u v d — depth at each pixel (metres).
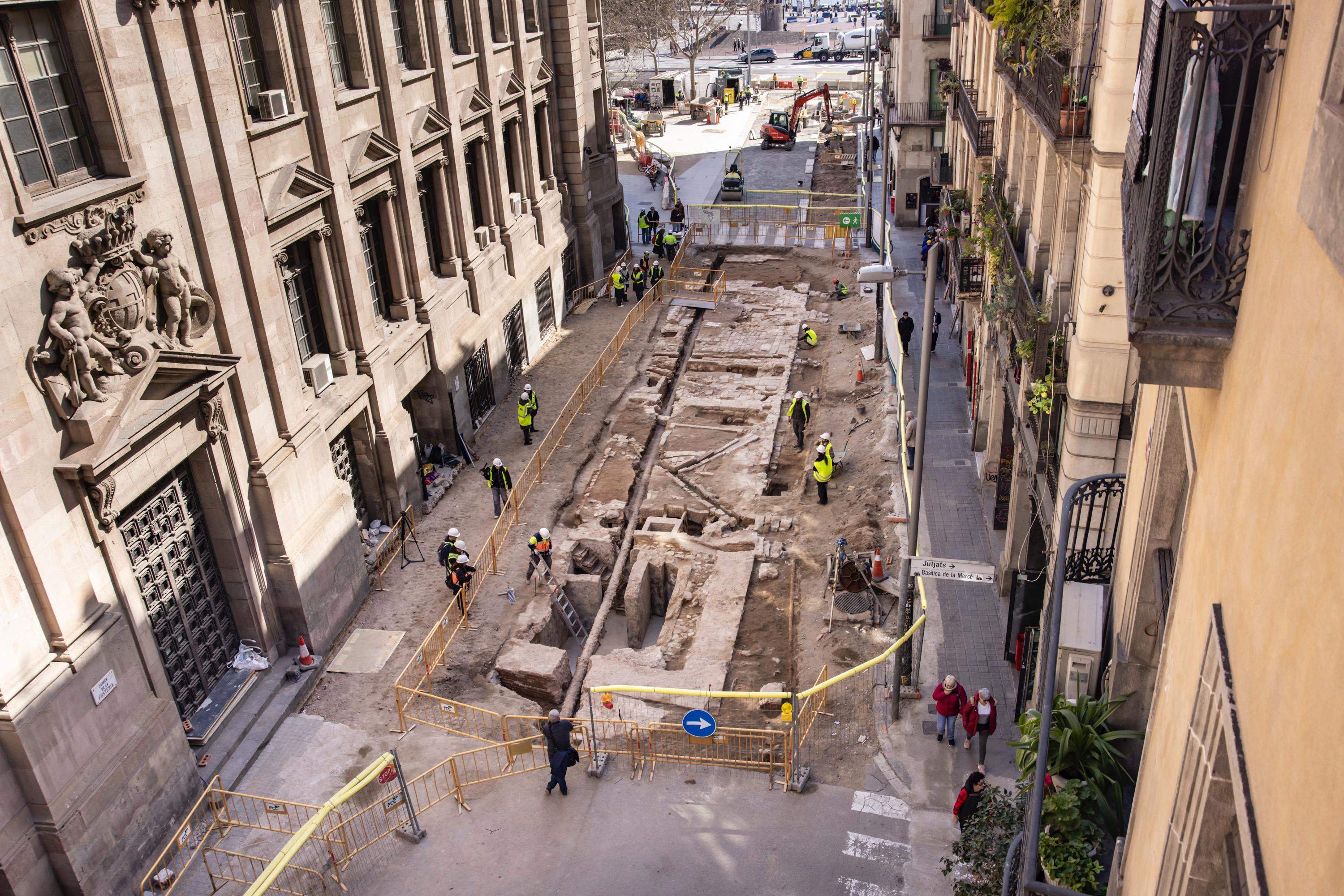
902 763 16.14
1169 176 5.64
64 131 14.38
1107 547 13.88
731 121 69.19
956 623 19.41
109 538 14.76
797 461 26.88
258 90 19.05
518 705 18.30
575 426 28.88
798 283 38.81
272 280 18.34
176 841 15.23
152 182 15.54
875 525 22.73
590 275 38.62
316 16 19.86
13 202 13.09
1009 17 17.00
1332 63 4.08
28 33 13.73
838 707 17.59
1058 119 14.22
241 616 18.33
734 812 15.32
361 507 23.16
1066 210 15.43
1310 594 3.92
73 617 13.92
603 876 14.27
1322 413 3.92
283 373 18.77
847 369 31.28
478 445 28.00
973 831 12.63
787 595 21.45
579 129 36.41
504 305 30.06
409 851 14.91
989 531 22.19
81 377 13.97
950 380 29.47
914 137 42.19
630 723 17.55
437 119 25.59
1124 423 13.51
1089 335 13.17
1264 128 5.36
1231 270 5.57
